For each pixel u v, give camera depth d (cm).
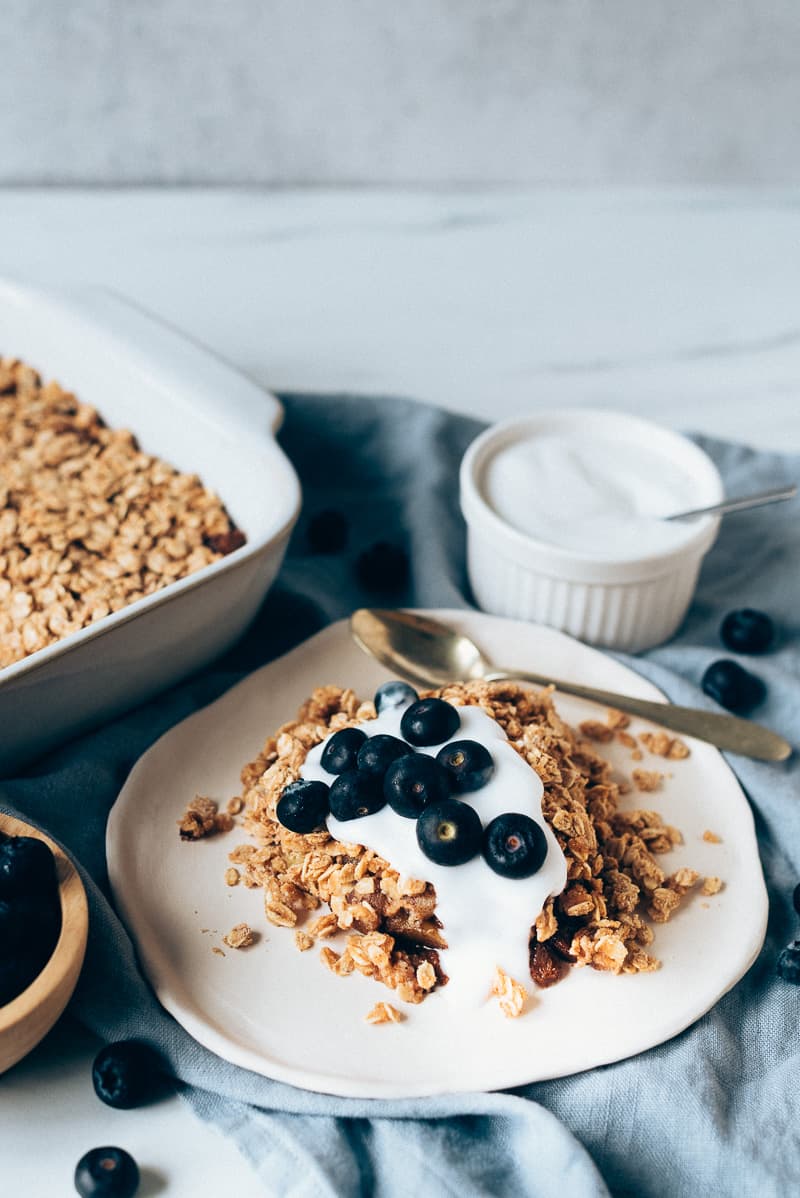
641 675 66
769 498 65
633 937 57
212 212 91
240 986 56
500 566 67
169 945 56
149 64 88
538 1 86
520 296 86
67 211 90
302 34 87
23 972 52
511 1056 54
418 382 80
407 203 93
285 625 69
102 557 66
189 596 59
